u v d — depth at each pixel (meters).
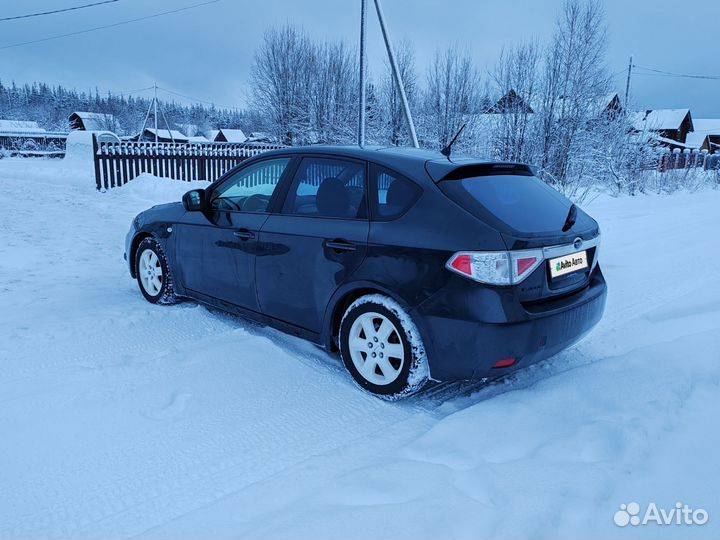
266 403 3.13
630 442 2.49
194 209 4.26
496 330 2.75
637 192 20.02
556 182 16.56
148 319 4.46
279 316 3.74
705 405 2.87
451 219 2.88
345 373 3.55
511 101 17.28
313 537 1.94
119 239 8.08
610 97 18.06
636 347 4.07
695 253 7.69
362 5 16.09
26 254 6.78
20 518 2.14
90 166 21.86
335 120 27.05
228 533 2.00
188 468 2.50
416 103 21.94
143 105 128.50
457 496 2.16
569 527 1.95
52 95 147.50
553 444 2.53
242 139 79.56
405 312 2.98
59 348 3.82
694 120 79.31
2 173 20.16
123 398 3.11
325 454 2.60
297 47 29.08
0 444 2.63
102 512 2.19
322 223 3.41
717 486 2.18
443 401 3.24
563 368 3.72
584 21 16.81
